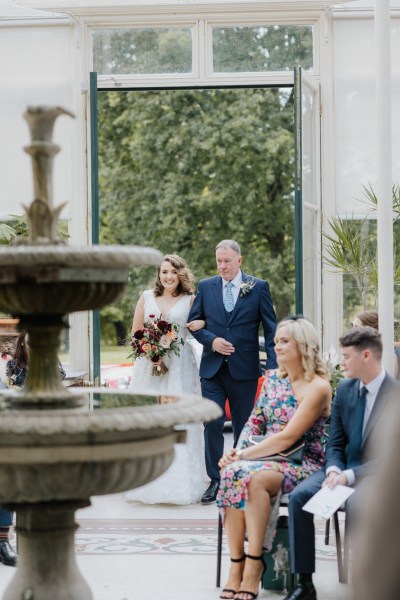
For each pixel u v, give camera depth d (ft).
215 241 82.69
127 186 84.17
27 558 14.14
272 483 17.81
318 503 16.66
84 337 35.27
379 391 18.02
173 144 80.94
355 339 18.06
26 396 14.03
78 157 35.63
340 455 18.12
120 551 21.75
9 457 12.78
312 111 35.37
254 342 27.86
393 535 6.31
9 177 35.91
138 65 36.19
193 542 22.68
